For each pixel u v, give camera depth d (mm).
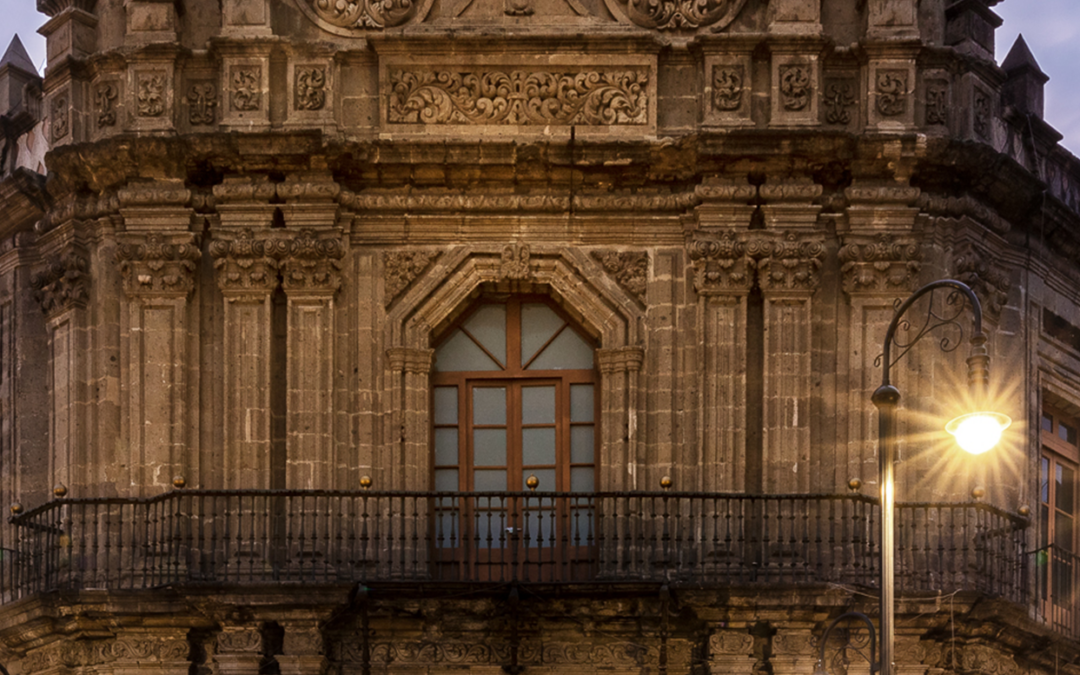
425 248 36750
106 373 36375
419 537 35625
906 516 35375
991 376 37531
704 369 35938
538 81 37031
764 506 35406
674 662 34656
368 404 36156
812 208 36344
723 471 35562
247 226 36344
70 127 37250
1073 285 40875
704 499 34594
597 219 36719
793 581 34656
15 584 36469
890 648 27250
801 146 36156
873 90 36812
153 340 36094
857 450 35781
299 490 33906
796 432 35688
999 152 37469
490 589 33750
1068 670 38469
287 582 33625
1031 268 39281
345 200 36500
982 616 34750
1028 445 38688
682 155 36469
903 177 36625
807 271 36094
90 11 38219
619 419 36062
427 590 33812
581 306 36562
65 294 36906
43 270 37406
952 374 36500
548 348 37188
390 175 36750
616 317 36438
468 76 37062
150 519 35250
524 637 34688
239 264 36094
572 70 37125
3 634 35625
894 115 36781
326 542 35156
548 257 36719
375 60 37219
